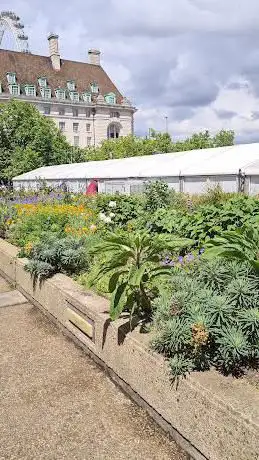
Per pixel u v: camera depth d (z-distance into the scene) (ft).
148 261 11.85
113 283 11.23
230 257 10.23
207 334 7.93
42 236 22.22
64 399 10.61
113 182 76.13
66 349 13.61
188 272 11.10
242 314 8.37
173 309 9.03
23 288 19.80
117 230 25.59
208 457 7.61
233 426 6.96
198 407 7.80
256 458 6.54
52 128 164.76
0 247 24.70
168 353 9.07
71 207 35.19
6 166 149.38
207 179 55.47
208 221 20.74
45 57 279.90
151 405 9.45
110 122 282.36
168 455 8.43
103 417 9.78
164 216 24.91
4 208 36.86
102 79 293.02
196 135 203.92
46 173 113.09
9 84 254.06
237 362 8.28
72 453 8.63
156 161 75.92
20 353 13.41
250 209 21.25
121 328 10.80
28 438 9.15
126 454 8.53
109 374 11.69
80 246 19.47
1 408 10.30
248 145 64.85
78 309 13.47
